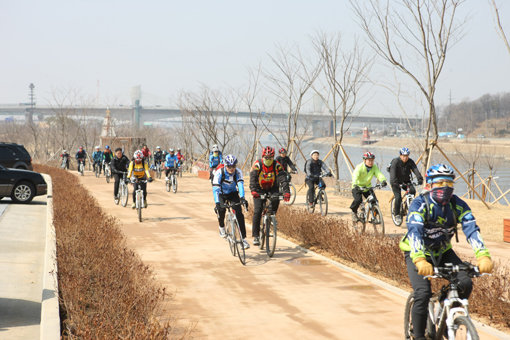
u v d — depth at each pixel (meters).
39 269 9.88
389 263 8.20
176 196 22.84
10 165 26.83
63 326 5.91
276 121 42.62
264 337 5.66
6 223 14.88
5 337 6.18
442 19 17.34
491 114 163.25
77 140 75.25
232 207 9.56
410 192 12.87
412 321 4.56
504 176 46.41
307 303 6.90
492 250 10.52
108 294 6.03
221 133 49.06
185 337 5.63
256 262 9.42
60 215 12.30
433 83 17.81
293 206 18.02
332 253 10.09
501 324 6.01
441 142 94.50
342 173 36.81
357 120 109.38
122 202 18.62
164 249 10.63
